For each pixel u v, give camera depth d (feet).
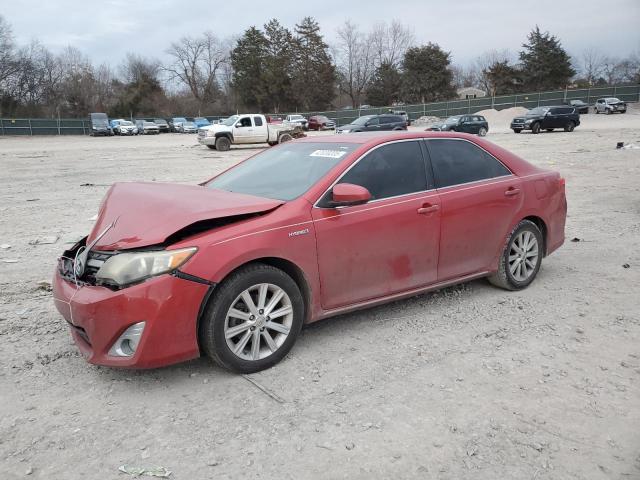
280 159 15.26
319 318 12.91
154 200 12.52
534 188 16.85
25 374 11.87
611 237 24.14
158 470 8.69
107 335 10.55
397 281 14.01
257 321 11.69
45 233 26.91
